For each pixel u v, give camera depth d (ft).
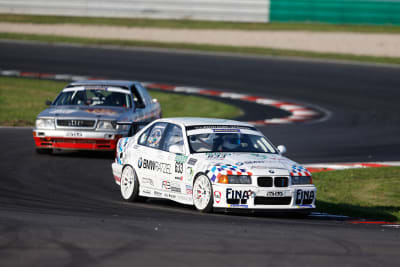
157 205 111.86
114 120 167.73
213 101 302.25
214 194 98.27
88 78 347.56
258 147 109.60
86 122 166.71
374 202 133.08
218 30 493.77
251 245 71.36
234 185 97.30
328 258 66.74
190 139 108.06
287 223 94.12
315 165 173.37
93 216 92.43
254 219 96.63
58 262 59.00
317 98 311.88
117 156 123.24
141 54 420.77
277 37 469.57
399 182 152.15
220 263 61.67
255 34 479.82
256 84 344.49
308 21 512.22
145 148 115.65
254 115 270.26
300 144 207.31
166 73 368.89
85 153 178.19
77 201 113.50
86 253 63.21
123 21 520.01
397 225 103.50
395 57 412.36
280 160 104.99
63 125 167.12
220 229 81.51
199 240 72.74
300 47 440.04
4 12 534.37
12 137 198.59
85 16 531.50
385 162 180.96
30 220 84.17
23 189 124.57
